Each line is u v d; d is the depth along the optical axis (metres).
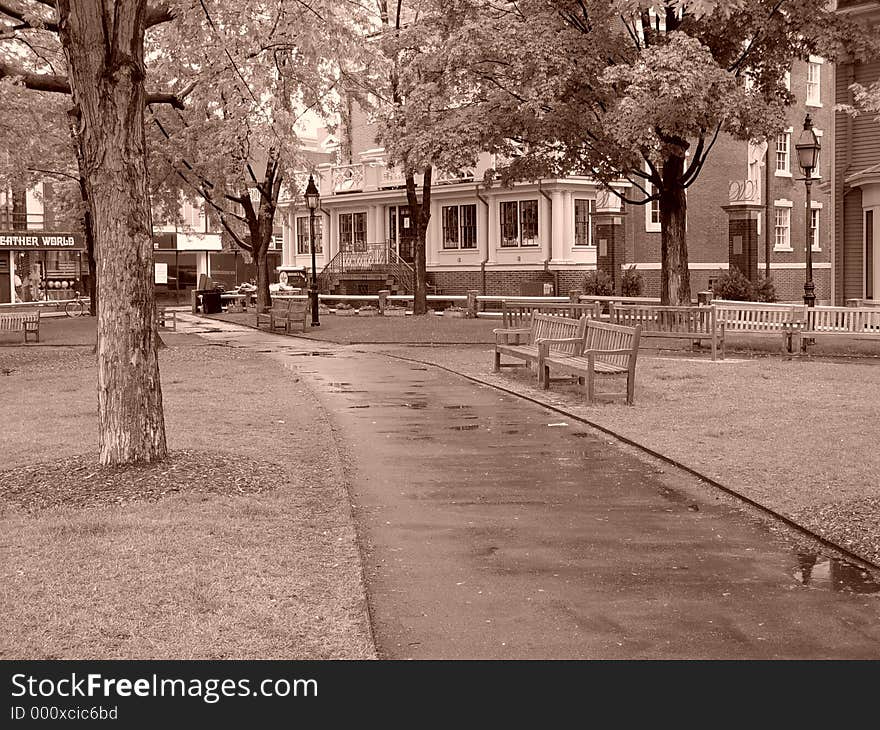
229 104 17.02
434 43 25.34
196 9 15.85
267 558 6.83
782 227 43.06
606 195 34.50
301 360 22.03
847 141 27.00
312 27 16.00
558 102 22.44
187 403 14.70
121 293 9.28
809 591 6.38
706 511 8.43
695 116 20.81
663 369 18.52
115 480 8.90
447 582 6.58
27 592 6.04
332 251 50.81
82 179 33.00
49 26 17.70
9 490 8.78
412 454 10.94
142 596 6.00
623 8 11.08
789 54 23.86
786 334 20.83
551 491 9.19
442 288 44.47
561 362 15.32
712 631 5.71
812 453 10.46
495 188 40.94
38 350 26.30
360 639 5.45
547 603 6.17
